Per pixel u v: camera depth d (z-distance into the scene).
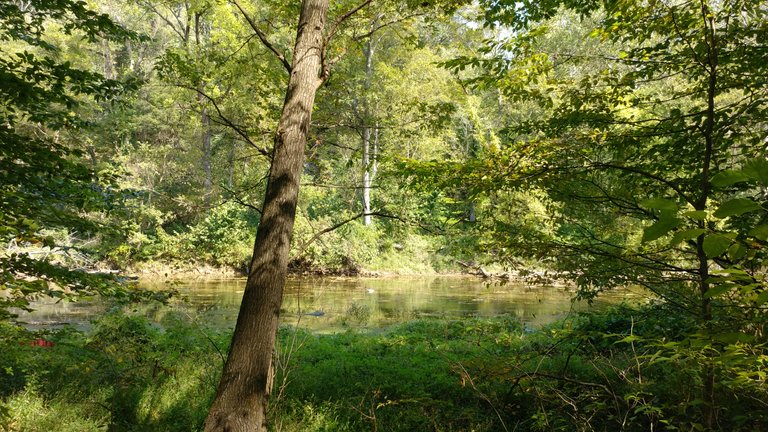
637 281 4.59
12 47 18.66
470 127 28.59
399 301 19.19
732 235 0.91
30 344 6.33
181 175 27.27
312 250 25.84
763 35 4.32
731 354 1.78
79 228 6.21
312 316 15.70
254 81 7.62
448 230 6.25
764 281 1.16
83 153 6.24
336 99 7.41
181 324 10.45
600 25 5.36
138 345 8.12
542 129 5.45
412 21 7.15
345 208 28.39
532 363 7.02
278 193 4.59
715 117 4.32
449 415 5.91
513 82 5.26
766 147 4.13
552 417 4.93
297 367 7.82
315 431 5.77
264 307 4.34
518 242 5.11
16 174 5.57
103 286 5.88
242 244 27.28
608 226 5.46
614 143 4.82
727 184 0.77
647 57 4.89
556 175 4.71
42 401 6.15
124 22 33.16
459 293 21.61
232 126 5.87
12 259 5.16
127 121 25.98
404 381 7.32
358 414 6.20
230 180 26.41
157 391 7.05
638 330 6.93
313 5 5.05
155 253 25.81
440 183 5.09
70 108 6.30
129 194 6.93
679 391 3.73
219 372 7.86
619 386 5.22
